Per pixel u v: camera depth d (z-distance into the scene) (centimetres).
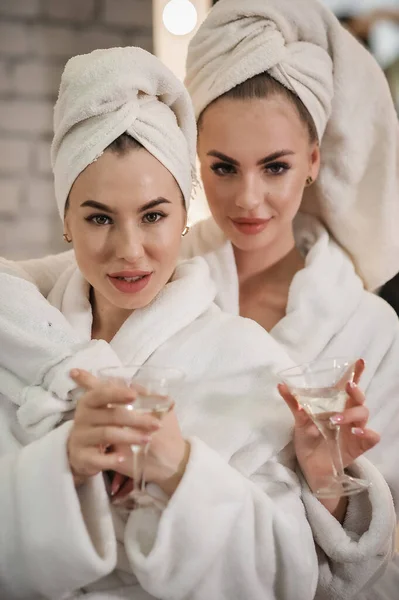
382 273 130
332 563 99
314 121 118
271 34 115
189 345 100
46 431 93
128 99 94
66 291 107
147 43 204
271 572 90
